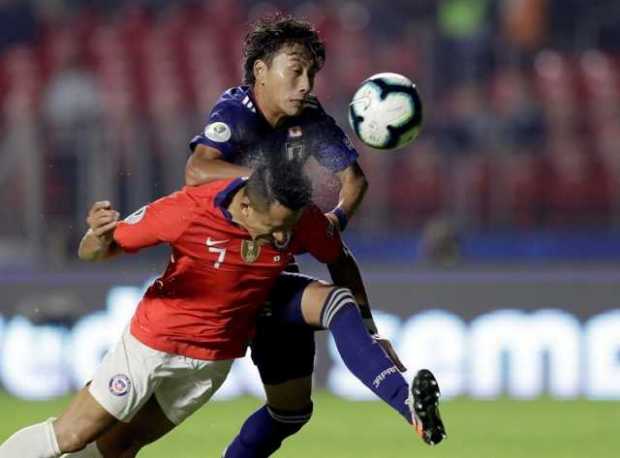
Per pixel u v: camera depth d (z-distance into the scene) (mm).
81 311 43750
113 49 62406
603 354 43625
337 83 58812
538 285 43812
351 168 21156
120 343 19172
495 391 43906
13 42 64000
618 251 51750
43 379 43531
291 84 20047
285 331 20609
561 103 59656
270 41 20125
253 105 20453
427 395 17281
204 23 64375
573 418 38656
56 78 59219
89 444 19688
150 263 48125
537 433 35562
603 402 42562
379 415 39438
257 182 18016
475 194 51938
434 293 44094
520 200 52656
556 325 43812
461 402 42688
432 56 57906
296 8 65562
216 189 18516
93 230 18797
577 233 51906
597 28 63719
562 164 55188
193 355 19094
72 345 43688
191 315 18906
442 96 57375
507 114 56250
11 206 47719
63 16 65750
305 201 17953
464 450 32500
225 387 43250
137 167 47312
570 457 31453
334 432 35719
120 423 19734
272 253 18766
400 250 50500
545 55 62000
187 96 60625
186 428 36188
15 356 43469
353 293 20625
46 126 48000
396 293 44156
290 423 21578
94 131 47688
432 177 51969
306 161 19281
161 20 64625
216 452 31828
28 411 39500
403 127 20797
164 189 47406
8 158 47875
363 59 60719
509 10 62719
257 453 21891
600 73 61562
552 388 43781
